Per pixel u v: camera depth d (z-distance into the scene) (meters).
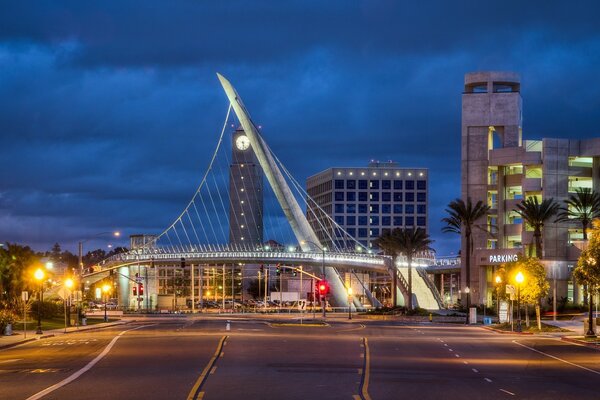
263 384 31.83
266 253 185.12
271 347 53.12
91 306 197.88
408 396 28.95
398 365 41.56
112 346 55.16
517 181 159.38
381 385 32.31
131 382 32.50
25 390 29.92
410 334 74.81
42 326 89.56
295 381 33.03
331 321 109.56
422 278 178.12
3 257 101.69
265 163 193.62
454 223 136.50
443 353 51.25
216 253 186.25
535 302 86.50
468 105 166.75
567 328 87.56
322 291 132.50
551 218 145.12
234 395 28.39
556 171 146.62
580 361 46.41
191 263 191.12
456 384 33.41
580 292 139.62
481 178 164.75
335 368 39.09
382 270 181.00
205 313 150.62
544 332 80.50
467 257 131.62
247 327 85.06
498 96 166.25
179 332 74.19
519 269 86.50
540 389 32.06
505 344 61.75
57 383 32.28
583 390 31.95
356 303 192.00
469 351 53.56
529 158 149.88
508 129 165.50
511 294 82.19
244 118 194.00
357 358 45.38
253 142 194.50
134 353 48.38
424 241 149.25
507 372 39.19
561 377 37.12
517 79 169.12
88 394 28.67
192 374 35.59
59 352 50.31
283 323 95.62
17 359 45.03
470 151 165.88
